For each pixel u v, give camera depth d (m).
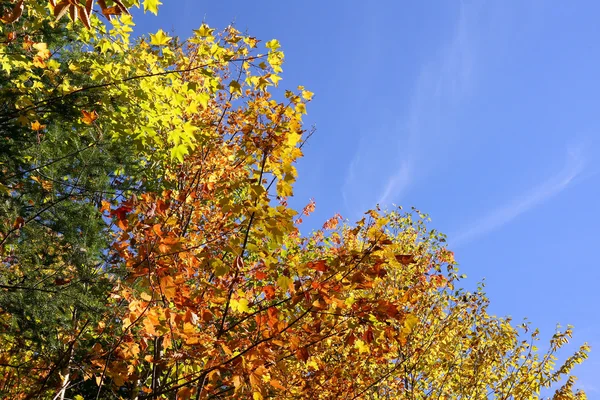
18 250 5.37
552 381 8.42
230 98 6.71
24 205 5.62
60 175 5.79
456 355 8.66
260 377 4.07
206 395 4.96
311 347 5.30
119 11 2.09
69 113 5.51
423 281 7.83
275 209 4.12
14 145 5.62
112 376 4.53
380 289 7.29
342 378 5.87
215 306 5.00
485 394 8.52
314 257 7.94
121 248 4.05
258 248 4.23
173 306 4.56
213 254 5.29
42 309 4.92
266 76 5.10
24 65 5.25
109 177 6.19
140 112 5.44
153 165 6.67
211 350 4.34
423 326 7.75
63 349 5.39
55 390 5.59
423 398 7.90
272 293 4.41
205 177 6.42
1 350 6.11
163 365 5.18
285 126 4.70
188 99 5.82
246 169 6.66
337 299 4.15
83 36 5.52
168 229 4.41
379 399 7.19
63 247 5.52
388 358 7.05
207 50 5.35
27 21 5.68
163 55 5.50
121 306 5.32
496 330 8.90
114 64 5.21
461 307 8.55
